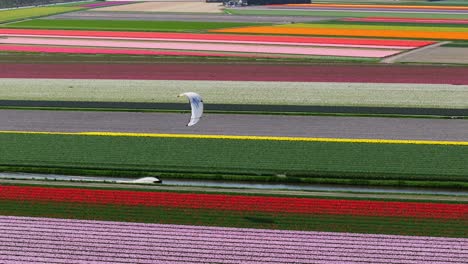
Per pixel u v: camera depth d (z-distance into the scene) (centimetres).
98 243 4834
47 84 10431
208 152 6894
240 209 5441
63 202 5600
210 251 4706
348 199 5647
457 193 5819
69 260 4584
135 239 4894
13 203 5572
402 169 6322
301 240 4866
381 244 4800
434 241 4844
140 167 6438
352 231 5016
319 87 10050
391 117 8319
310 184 6050
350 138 7406
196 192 5819
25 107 8944
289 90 9862
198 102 5791
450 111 8581
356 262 4538
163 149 7019
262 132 7656
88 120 8269
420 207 5469
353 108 8769
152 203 5575
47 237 4928
